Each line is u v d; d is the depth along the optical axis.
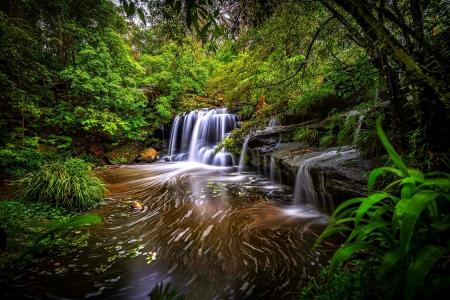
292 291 2.56
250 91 5.19
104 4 10.94
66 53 12.31
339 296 1.54
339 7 3.14
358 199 1.14
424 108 2.64
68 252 3.42
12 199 5.00
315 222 4.31
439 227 0.98
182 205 5.45
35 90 8.76
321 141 6.28
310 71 4.11
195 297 2.53
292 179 6.20
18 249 3.06
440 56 1.41
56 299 2.52
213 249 3.52
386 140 1.04
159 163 11.24
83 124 9.62
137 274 2.95
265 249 3.47
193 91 15.30
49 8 10.66
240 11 2.94
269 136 8.21
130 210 5.13
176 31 3.05
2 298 2.50
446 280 0.89
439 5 2.42
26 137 8.38
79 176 5.56
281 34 3.60
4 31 6.64
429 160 2.43
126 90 11.32
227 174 8.64
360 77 3.62
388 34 1.32
